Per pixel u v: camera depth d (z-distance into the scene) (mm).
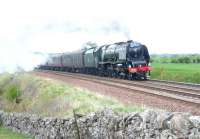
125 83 35594
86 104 22406
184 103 20344
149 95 24938
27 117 26359
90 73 60750
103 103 22094
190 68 59188
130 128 13969
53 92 31578
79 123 18422
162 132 11875
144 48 44938
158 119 12156
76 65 66625
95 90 30750
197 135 10555
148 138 12695
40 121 23609
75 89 30469
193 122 10773
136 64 43875
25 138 25656
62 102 25484
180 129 11086
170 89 27844
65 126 19750
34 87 38250
